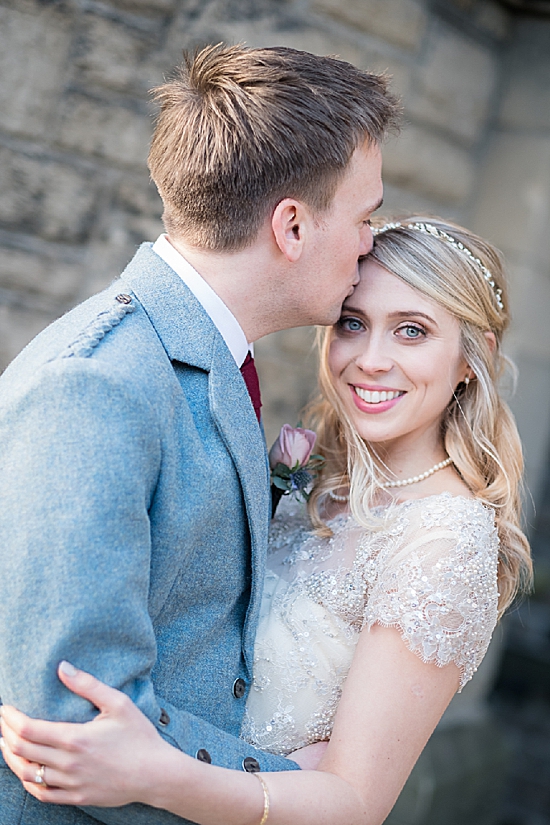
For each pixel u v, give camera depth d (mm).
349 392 1560
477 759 3191
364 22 2701
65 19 2262
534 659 5105
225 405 1246
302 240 1290
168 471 1127
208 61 1320
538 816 3955
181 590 1206
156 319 1234
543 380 3320
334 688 1428
